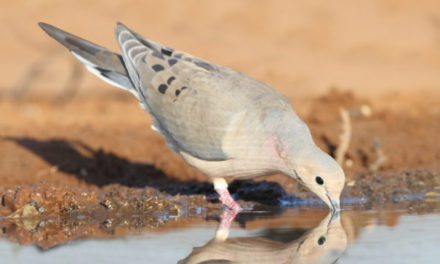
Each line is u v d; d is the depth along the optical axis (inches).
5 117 794.2
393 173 591.2
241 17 1053.8
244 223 468.1
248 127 476.4
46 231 455.2
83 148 652.7
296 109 801.6
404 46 1017.5
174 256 395.9
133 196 512.4
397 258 387.2
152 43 534.3
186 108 495.2
